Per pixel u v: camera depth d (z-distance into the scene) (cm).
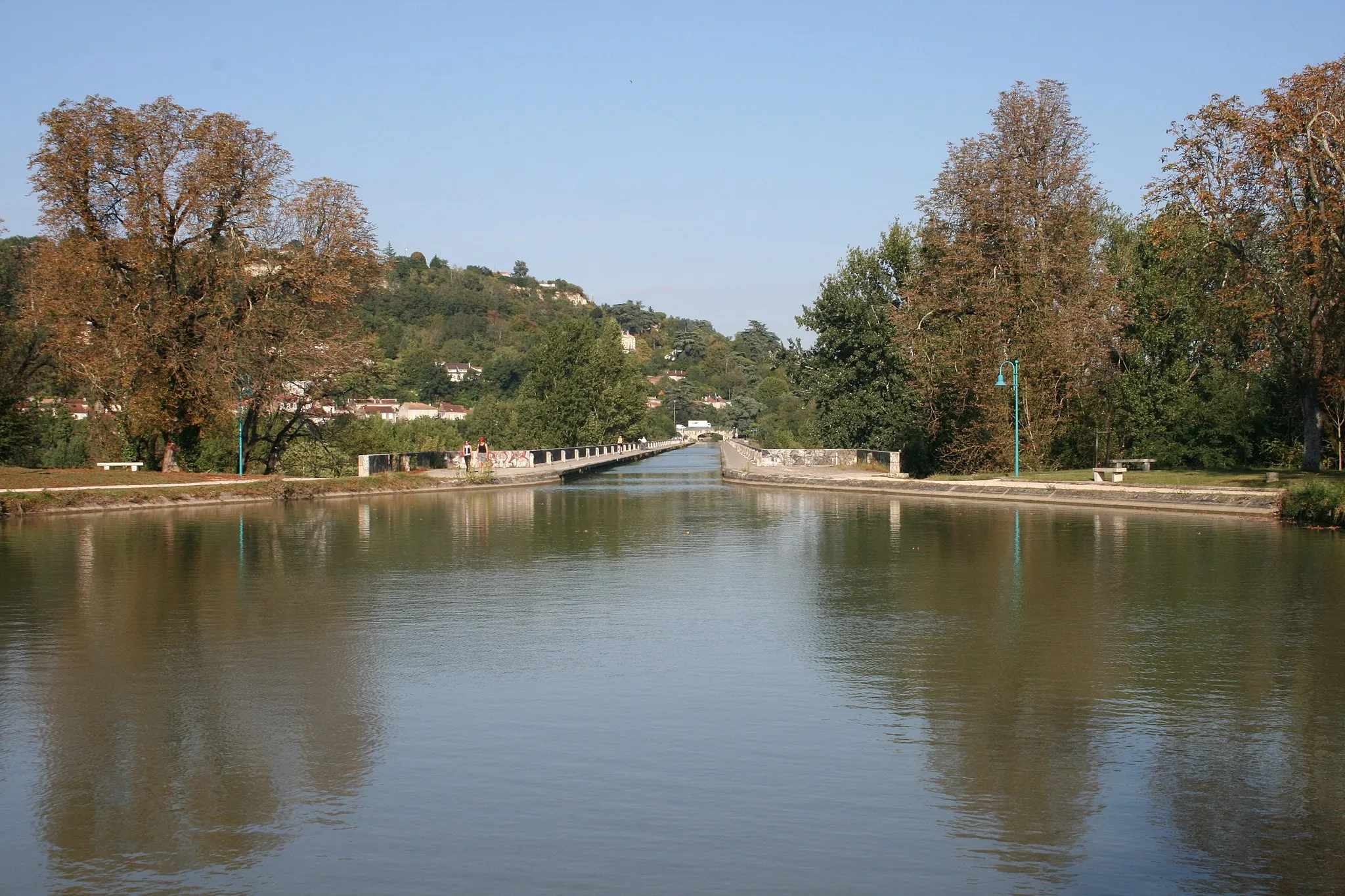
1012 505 3784
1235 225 3959
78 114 4216
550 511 3641
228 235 4591
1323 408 4288
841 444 6625
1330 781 914
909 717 1098
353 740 1030
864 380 6606
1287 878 742
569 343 9156
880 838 804
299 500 4197
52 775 938
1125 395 4697
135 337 4253
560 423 9038
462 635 1491
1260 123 3794
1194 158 3997
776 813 849
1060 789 900
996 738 1029
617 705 1146
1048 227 4734
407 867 756
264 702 1153
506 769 951
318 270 4766
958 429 5031
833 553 2383
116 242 4294
